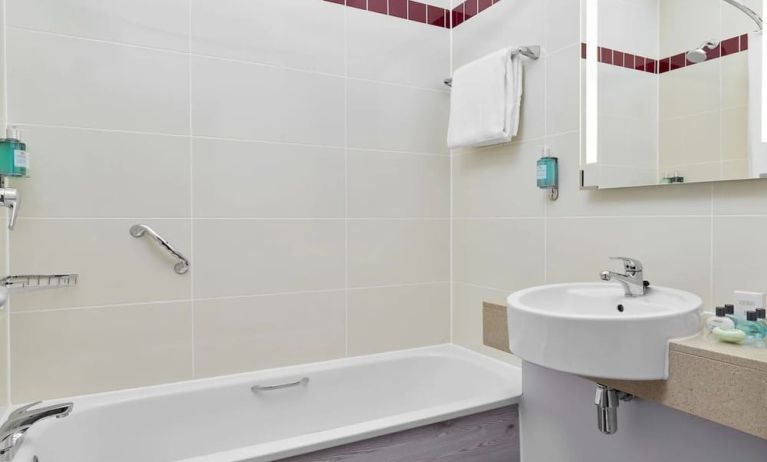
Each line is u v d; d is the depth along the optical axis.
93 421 1.58
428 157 2.27
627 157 1.50
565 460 1.61
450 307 2.31
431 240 2.29
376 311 2.16
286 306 1.98
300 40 1.98
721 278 1.28
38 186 1.59
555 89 1.75
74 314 1.65
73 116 1.63
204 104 1.81
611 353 1.04
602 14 1.58
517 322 1.20
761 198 1.20
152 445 1.68
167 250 1.77
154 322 1.76
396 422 1.46
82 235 1.65
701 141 1.32
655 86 1.43
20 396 1.58
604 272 1.35
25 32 1.57
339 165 2.07
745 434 1.15
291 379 1.92
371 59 2.13
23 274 1.57
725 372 0.95
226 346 1.87
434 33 2.27
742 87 1.24
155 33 1.74
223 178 1.85
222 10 1.84
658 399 1.08
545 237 1.80
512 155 1.95
